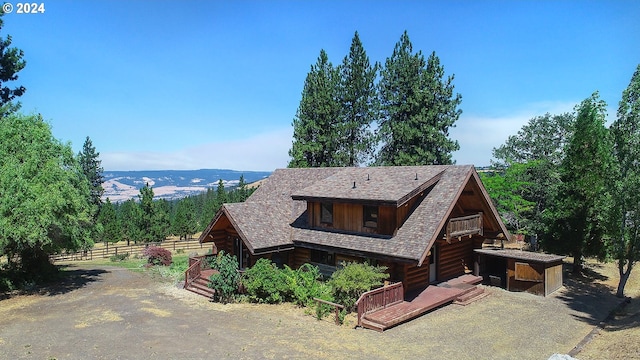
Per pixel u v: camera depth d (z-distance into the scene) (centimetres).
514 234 4278
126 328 1709
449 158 4719
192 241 5938
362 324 1747
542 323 1848
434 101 4678
